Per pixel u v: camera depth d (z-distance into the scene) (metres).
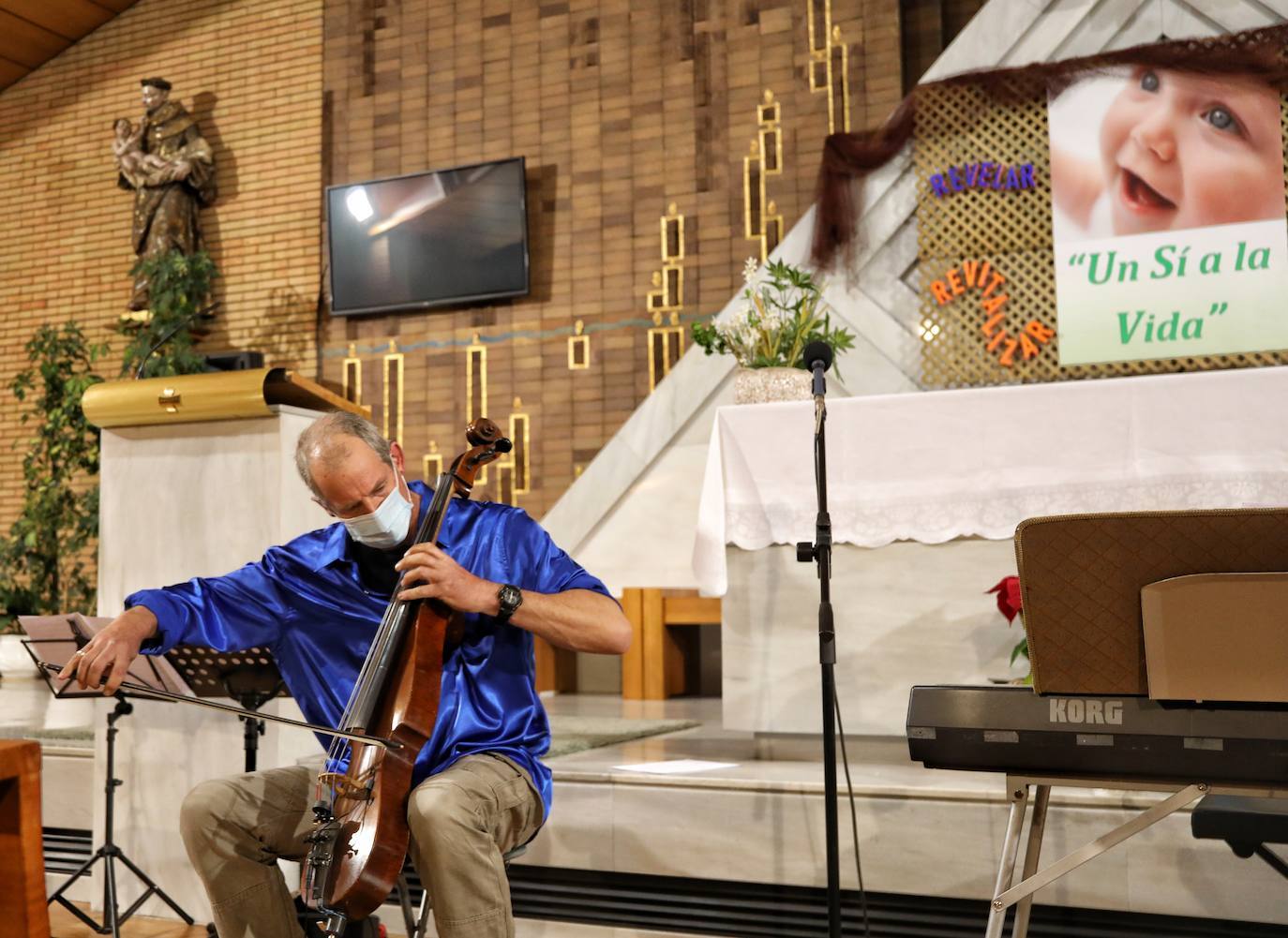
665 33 6.99
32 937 1.62
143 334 7.36
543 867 2.94
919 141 4.52
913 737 1.75
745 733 4.02
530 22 7.32
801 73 6.68
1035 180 4.39
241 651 2.40
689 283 6.82
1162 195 4.23
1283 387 2.81
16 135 8.62
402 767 1.85
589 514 5.38
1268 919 2.34
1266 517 1.52
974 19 4.50
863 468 3.14
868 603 3.13
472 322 7.28
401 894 2.29
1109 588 1.61
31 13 8.13
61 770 3.57
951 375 4.45
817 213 4.64
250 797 2.09
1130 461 2.93
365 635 2.20
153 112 7.88
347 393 7.52
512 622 2.02
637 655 5.57
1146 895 2.43
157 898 3.18
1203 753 1.58
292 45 7.91
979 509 3.03
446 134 7.46
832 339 3.67
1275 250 4.10
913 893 2.61
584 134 7.12
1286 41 4.09
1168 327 4.21
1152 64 4.24
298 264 7.73
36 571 7.13
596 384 6.96
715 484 3.19
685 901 2.80
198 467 3.20
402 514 2.11
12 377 8.46
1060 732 1.66
